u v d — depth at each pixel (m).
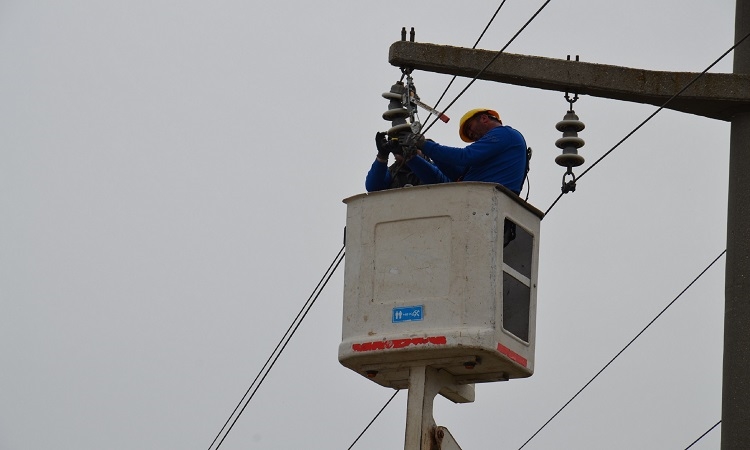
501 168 16.61
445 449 15.62
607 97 17.22
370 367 15.90
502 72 17.05
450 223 15.66
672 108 17.17
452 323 15.45
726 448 16.31
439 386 15.85
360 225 16.02
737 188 16.83
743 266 16.61
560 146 17.33
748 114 16.92
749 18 17.11
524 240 16.09
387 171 17.28
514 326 15.77
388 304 15.70
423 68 17.16
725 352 16.55
